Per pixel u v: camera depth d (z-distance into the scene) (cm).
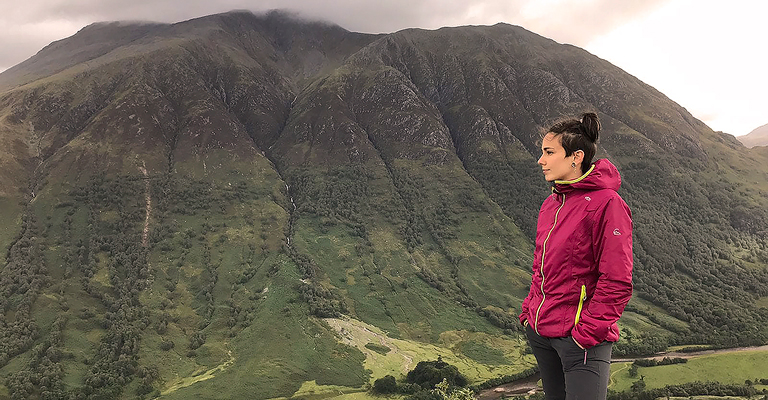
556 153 532
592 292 504
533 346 578
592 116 521
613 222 480
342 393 10794
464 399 3048
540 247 564
